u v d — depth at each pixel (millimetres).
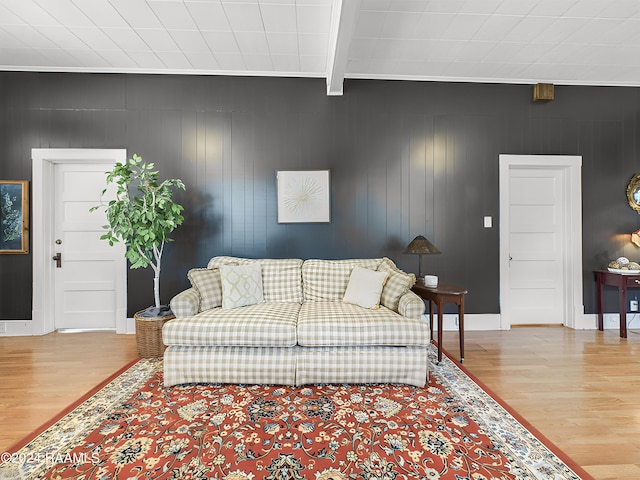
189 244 3584
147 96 3543
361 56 3221
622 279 3467
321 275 3035
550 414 1983
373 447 1662
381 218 3674
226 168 3596
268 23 2715
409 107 3678
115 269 3639
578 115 3785
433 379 2449
